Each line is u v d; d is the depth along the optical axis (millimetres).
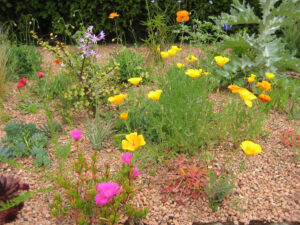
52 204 2262
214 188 2307
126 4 6250
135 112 3221
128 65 4551
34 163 2637
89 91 3400
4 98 4043
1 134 3209
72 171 2516
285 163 2811
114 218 2002
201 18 6504
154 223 2217
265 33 4363
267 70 4316
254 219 2236
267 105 3658
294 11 4027
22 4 6102
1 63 4316
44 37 6656
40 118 3572
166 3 6285
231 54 4398
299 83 4281
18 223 2145
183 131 2834
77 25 6406
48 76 4293
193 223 2223
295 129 3279
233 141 3037
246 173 2684
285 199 2400
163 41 5512
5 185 2141
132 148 2062
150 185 2566
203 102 2939
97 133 3002
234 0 4426
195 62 4684
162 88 3309
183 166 2699
